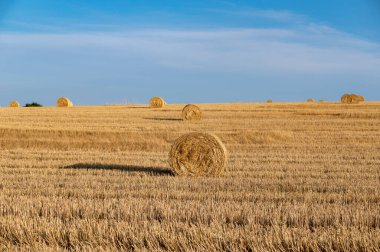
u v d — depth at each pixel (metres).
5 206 9.56
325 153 20.45
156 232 7.77
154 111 46.34
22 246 7.54
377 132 28.25
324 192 12.07
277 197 10.95
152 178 13.86
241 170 15.71
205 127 29.83
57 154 19.84
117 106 57.91
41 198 10.55
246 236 7.55
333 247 7.33
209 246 7.28
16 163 17.14
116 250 7.27
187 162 14.82
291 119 36.50
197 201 10.13
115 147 23.69
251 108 49.16
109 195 11.26
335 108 48.41
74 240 7.70
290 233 7.73
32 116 39.38
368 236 7.51
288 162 17.66
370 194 11.31
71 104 57.28
